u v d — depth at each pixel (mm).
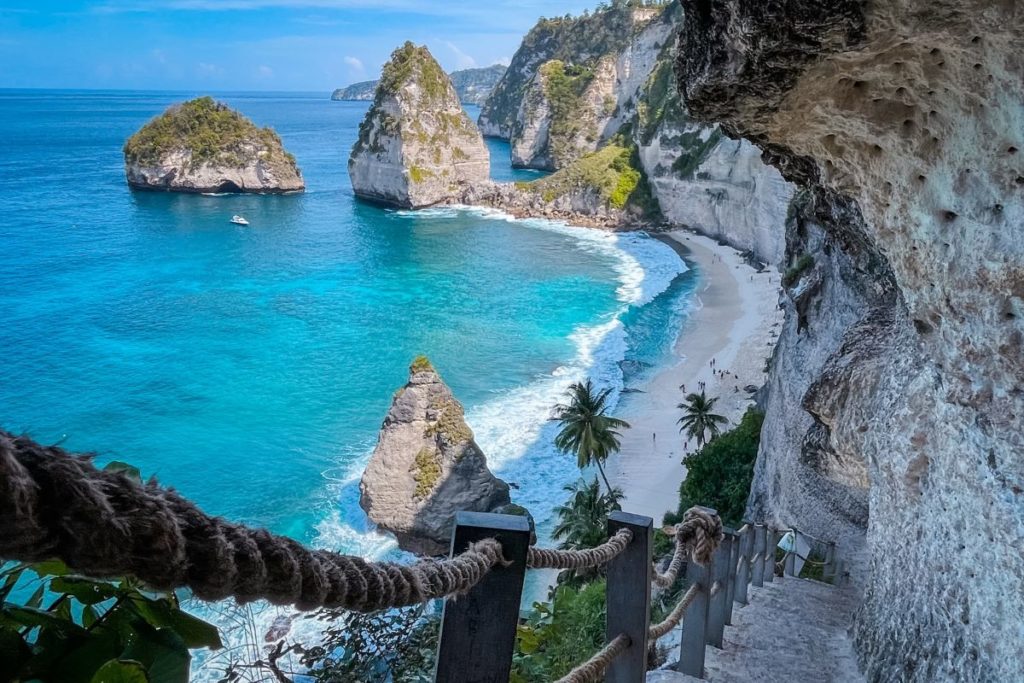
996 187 6719
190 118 138375
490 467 44062
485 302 75500
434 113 130125
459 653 3572
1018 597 6996
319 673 6449
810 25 6148
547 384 55688
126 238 101000
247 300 75250
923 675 8508
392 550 36469
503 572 3514
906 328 10391
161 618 2455
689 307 73688
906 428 9477
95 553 1708
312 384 54906
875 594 10438
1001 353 7129
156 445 45219
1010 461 7230
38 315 68500
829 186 8672
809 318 24250
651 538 5062
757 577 12570
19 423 47156
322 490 40938
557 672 7535
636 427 49531
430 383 36812
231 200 132875
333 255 94750
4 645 2180
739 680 8430
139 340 63094
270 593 2238
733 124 8039
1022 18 5504
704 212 103188
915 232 7957
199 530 1982
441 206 130375
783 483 23781
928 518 9031
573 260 92812
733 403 52219
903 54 6547
